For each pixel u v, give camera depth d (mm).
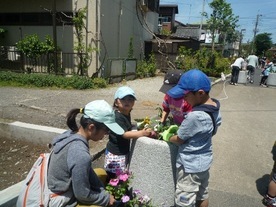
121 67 13562
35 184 2078
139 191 2727
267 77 14398
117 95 2750
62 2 12406
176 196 2559
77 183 1982
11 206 2715
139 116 6848
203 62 17625
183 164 2412
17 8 13328
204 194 2621
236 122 7094
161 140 2762
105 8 12672
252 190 3693
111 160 2854
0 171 3988
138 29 17141
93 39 12258
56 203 2031
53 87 10602
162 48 18453
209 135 2359
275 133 6301
